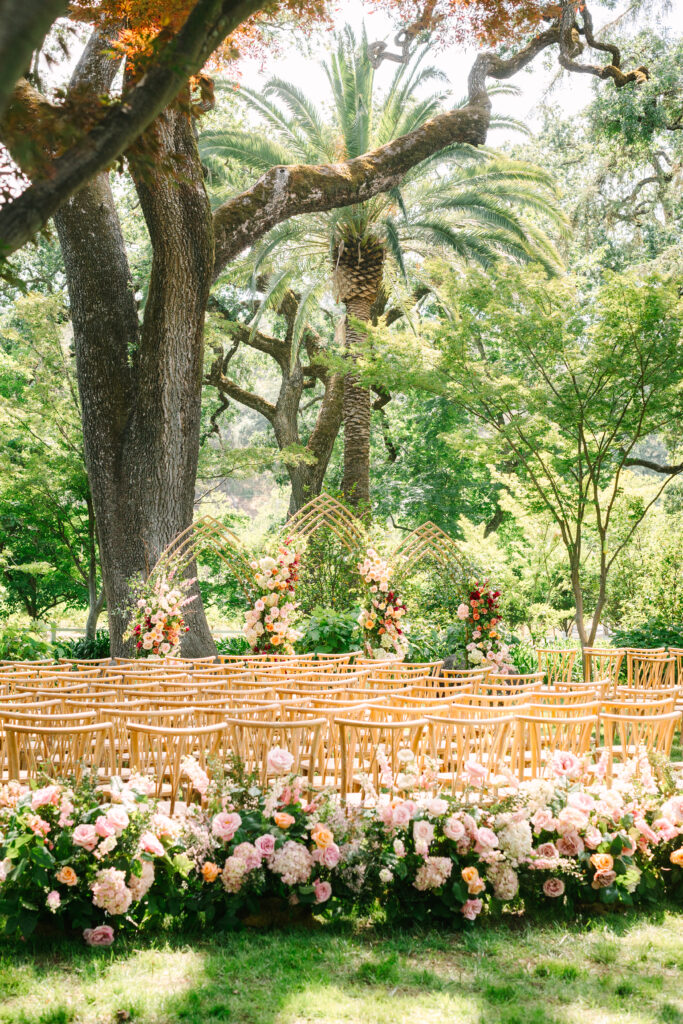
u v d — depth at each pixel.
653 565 14.75
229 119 20.14
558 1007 3.70
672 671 9.36
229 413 30.11
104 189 12.38
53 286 24.94
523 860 4.68
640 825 4.96
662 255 20.09
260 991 3.77
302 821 4.60
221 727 4.57
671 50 19.45
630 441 13.84
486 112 14.28
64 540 20.09
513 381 12.38
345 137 17.36
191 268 11.58
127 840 4.25
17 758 4.78
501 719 4.82
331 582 13.30
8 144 3.44
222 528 10.91
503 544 24.59
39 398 17.69
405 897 4.57
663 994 3.83
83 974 3.89
